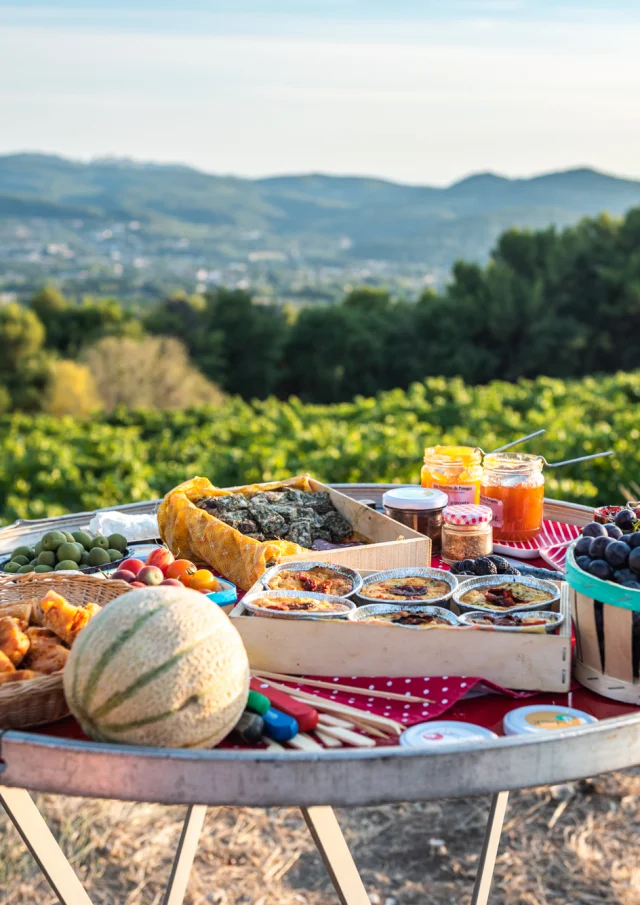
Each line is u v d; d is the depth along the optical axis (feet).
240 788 5.61
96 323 187.01
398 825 15.17
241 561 9.04
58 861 9.08
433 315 173.37
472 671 6.98
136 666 5.67
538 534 10.52
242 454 38.01
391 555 9.02
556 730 5.93
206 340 184.44
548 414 47.98
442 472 10.48
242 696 6.03
